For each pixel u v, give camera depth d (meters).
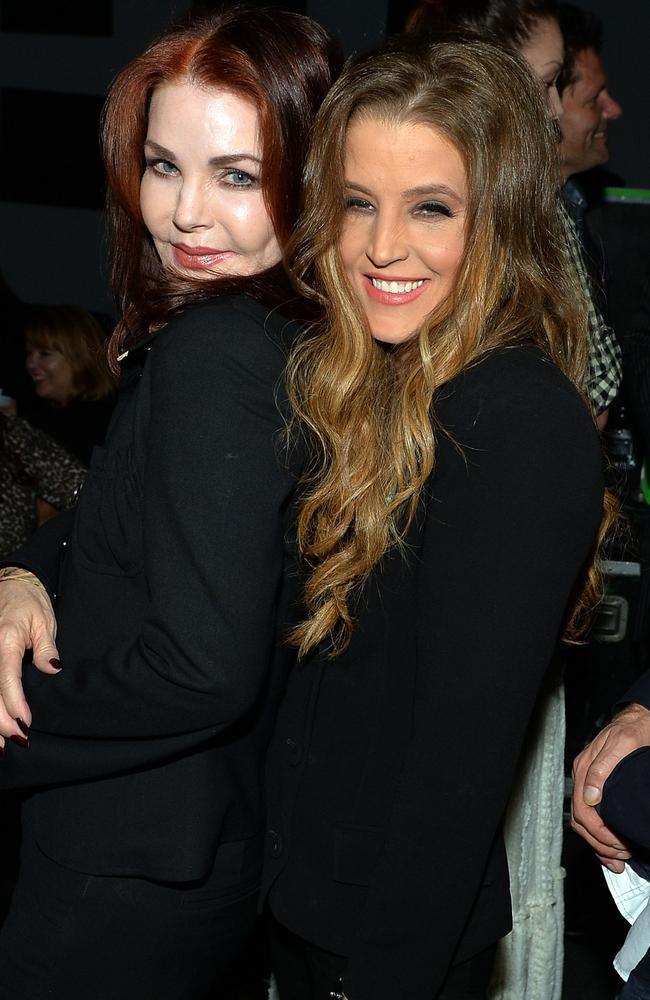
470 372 1.18
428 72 1.20
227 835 1.37
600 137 2.65
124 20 5.16
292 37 1.31
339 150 1.24
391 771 1.29
